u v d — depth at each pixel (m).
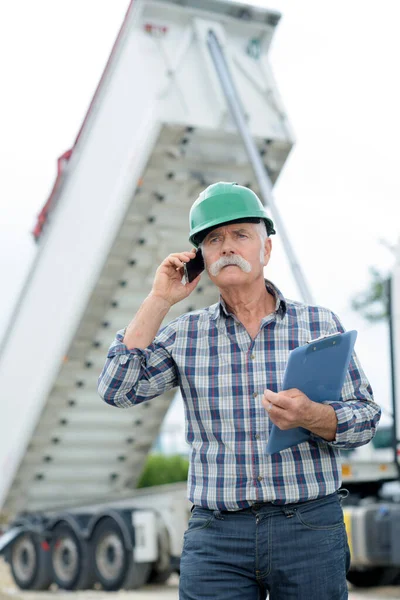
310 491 2.61
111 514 8.79
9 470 9.55
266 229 2.83
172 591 8.48
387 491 7.79
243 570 2.64
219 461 2.66
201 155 7.62
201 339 2.76
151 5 7.42
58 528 9.61
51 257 8.58
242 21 7.70
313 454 2.63
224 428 2.66
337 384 2.58
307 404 2.46
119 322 8.48
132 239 7.87
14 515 10.34
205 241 2.77
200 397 2.70
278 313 2.74
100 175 7.91
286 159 8.03
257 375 2.67
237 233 2.73
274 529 2.60
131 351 2.71
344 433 2.54
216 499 2.64
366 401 2.68
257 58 7.88
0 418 9.58
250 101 7.79
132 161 7.49
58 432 9.31
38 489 10.02
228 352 2.71
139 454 10.02
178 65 7.51
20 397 9.16
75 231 8.21
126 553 8.62
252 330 2.74
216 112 7.50
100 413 9.30
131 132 7.56
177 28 7.62
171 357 2.80
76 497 10.24
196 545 2.68
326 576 2.59
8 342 9.31
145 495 8.82
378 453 7.75
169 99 7.40
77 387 8.86
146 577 8.62
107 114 7.88
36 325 8.82
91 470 10.03
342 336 2.47
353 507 7.50
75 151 8.34
